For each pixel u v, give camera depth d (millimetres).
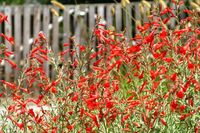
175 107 6328
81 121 6805
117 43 6816
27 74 7004
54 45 17859
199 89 6660
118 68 6879
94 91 6488
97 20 7004
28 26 18141
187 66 6766
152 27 6938
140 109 6691
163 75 7211
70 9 18312
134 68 7098
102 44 7020
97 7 17516
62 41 19156
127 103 7062
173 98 6457
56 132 6766
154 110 6887
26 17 18109
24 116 6699
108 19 17328
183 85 6309
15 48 18109
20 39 18156
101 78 6367
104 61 7180
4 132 6840
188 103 6762
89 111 7105
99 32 6941
